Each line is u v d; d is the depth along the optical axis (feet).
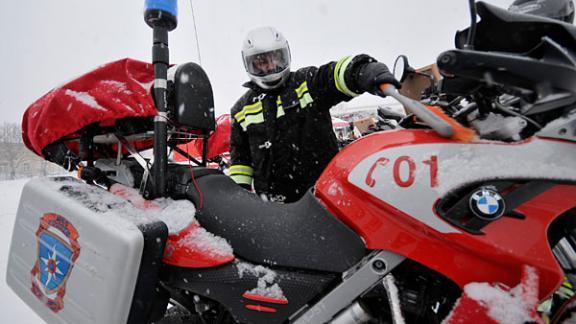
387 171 3.05
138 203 3.93
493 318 2.61
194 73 4.08
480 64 2.66
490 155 2.81
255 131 5.72
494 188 2.79
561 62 2.55
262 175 5.78
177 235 3.58
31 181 4.11
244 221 3.60
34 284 3.77
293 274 3.26
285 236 3.41
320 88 5.24
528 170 2.68
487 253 2.70
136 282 3.19
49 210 3.70
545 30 2.64
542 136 2.76
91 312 3.20
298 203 3.71
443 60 2.73
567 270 3.34
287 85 5.65
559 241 3.41
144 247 3.21
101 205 3.56
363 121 12.43
